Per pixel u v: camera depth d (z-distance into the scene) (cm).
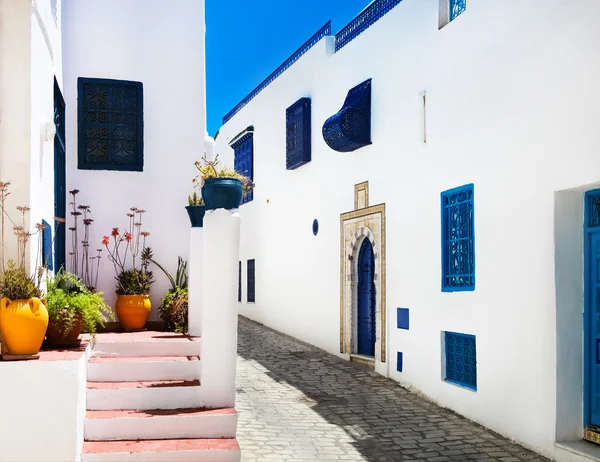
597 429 592
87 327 552
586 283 615
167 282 783
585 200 619
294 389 888
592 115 570
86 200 765
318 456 611
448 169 808
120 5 791
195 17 813
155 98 795
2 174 489
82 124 770
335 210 1158
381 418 752
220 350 569
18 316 448
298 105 1304
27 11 498
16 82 495
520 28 673
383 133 990
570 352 612
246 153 1728
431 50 855
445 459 612
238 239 580
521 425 655
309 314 1272
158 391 557
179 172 795
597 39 565
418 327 875
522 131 666
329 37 1216
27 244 490
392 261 954
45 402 439
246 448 623
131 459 484
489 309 714
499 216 701
